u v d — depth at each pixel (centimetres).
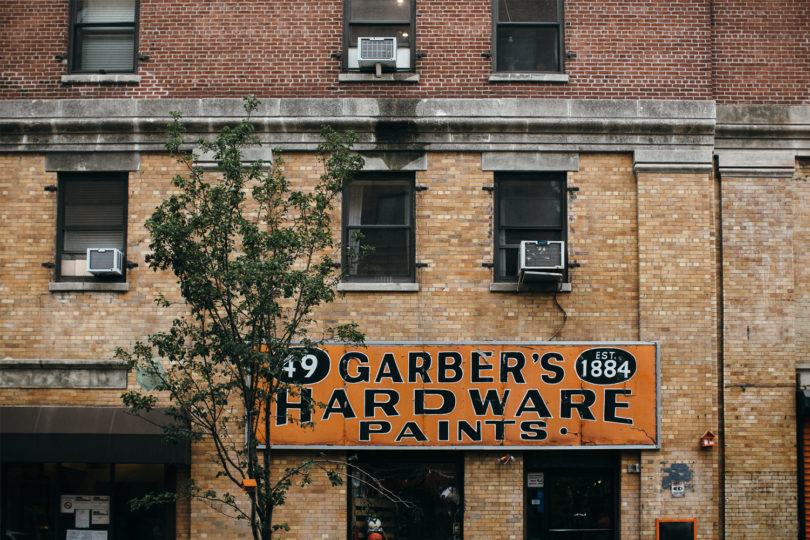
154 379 1164
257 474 1057
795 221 1401
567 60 1401
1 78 1403
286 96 1389
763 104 1404
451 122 1366
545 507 1340
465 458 1323
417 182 1374
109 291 1351
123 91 1395
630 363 1315
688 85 1393
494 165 1372
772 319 1357
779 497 1327
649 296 1338
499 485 1316
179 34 1405
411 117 1366
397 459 1344
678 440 1311
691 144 1366
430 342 1316
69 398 1333
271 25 1408
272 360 1041
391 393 1309
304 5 1412
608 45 1405
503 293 1350
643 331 1330
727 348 1352
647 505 1301
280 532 1304
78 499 1342
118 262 1335
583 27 1410
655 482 1305
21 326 1349
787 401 1341
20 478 1349
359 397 1308
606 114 1365
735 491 1328
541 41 1430
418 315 1342
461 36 1405
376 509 1331
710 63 1400
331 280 1331
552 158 1374
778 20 1432
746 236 1374
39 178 1381
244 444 1287
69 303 1351
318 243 1185
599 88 1391
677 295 1338
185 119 1368
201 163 1364
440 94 1390
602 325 1342
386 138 1372
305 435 1300
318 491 1313
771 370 1346
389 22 1422
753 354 1350
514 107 1369
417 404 1309
